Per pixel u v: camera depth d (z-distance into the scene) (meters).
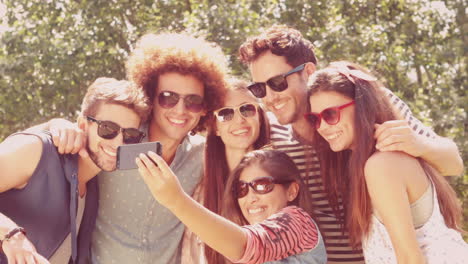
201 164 4.00
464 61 12.75
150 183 2.36
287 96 3.91
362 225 2.95
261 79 3.96
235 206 3.31
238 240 2.51
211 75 3.73
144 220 3.77
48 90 11.53
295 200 3.32
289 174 3.26
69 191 3.18
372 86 3.10
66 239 3.29
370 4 13.30
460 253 2.85
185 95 3.67
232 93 3.88
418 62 12.88
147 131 3.78
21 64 11.36
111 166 3.18
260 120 3.98
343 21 11.42
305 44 4.05
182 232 3.93
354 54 11.23
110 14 12.66
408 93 12.33
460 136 11.09
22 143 3.07
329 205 3.76
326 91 3.07
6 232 2.79
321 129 3.13
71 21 12.43
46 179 3.09
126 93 3.20
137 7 13.38
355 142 3.00
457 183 10.88
